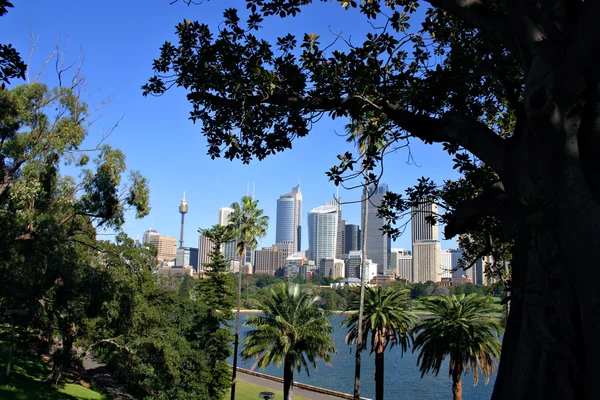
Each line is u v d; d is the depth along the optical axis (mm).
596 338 4676
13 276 20109
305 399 42562
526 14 5746
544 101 5273
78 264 24031
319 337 31656
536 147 5531
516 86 7520
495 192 6660
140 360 30734
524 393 5582
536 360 5539
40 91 21000
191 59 9828
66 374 35750
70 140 21719
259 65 8695
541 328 5324
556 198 5195
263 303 32562
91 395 31219
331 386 59906
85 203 23938
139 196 25484
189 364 34656
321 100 8867
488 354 28469
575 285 4938
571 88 5219
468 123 6957
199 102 10180
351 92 8852
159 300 37625
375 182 9492
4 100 19922
